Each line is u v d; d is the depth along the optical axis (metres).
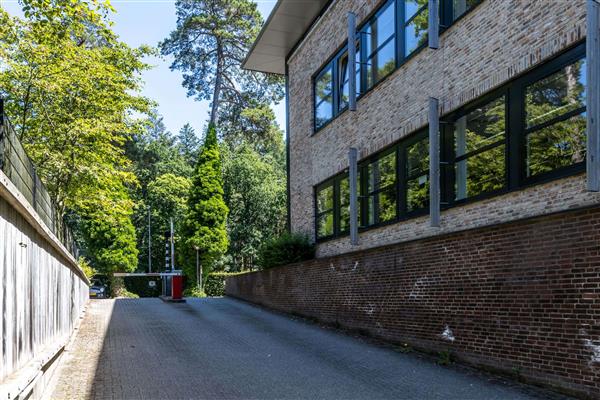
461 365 9.36
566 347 7.35
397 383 8.17
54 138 17.03
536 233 7.99
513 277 8.38
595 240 7.04
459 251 9.62
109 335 13.66
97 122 17.16
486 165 10.85
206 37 50.03
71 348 11.72
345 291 13.92
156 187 50.38
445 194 12.01
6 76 15.04
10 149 6.45
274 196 45.50
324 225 19.09
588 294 7.08
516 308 8.27
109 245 41.75
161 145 58.31
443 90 12.19
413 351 10.72
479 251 9.13
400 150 14.07
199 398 7.54
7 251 5.52
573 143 8.80
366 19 16.16
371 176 15.75
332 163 18.22
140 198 52.81
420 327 10.64
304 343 12.05
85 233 41.75
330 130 18.50
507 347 8.41
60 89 15.65
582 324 7.13
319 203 19.62
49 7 11.02
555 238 7.66
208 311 19.39
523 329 8.11
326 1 18.97
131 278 43.53
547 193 9.18
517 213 9.84
